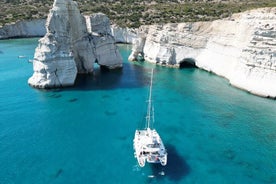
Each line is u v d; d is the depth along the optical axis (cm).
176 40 7425
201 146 3591
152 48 8012
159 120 4278
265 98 5044
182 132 3928
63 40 5603
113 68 7100
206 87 5719
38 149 3519
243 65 5597
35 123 4147
